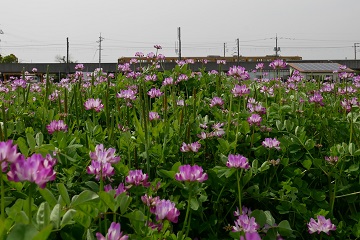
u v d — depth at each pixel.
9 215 1.50
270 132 3.39
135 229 1.77
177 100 4.21
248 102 4.05
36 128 3.43
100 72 6.69
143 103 3.05
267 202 2.73
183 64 5.52
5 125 2.42
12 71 43.31
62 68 42.84
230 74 3.36
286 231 2.25
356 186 2.86
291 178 2.87
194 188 2.37
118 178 2.46
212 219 2.47
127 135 2.83
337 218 2.83
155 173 2.79
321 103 4.23
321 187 3.00
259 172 2.69
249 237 1.37
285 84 6.42
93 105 3.27
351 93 5.47
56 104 4.50
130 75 5.43
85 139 2.90
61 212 1.48
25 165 1.31
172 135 3.08
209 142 3.06
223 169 2.49
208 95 4.86
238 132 3.15
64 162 2.44
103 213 1.64
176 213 1.79
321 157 3.14
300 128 3.24
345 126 3.73
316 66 15.85
